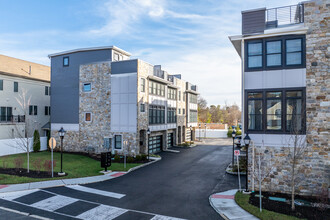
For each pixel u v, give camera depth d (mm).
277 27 11906
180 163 20469
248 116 12203
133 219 8727
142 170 17562
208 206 10172
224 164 19984
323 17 11180
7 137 25641
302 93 11305
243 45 12297
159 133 27234
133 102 22484
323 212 9180
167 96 29156
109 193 11828
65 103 26156
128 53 25875
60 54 26344
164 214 9234
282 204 10055
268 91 11828
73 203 10320
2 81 26484
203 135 48844
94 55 24688
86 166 18141
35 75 30750
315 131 11109
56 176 14594
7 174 14578
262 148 11898
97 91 24344
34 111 30047
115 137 23328
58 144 26422
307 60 11289
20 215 9000
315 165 11094
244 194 11430
